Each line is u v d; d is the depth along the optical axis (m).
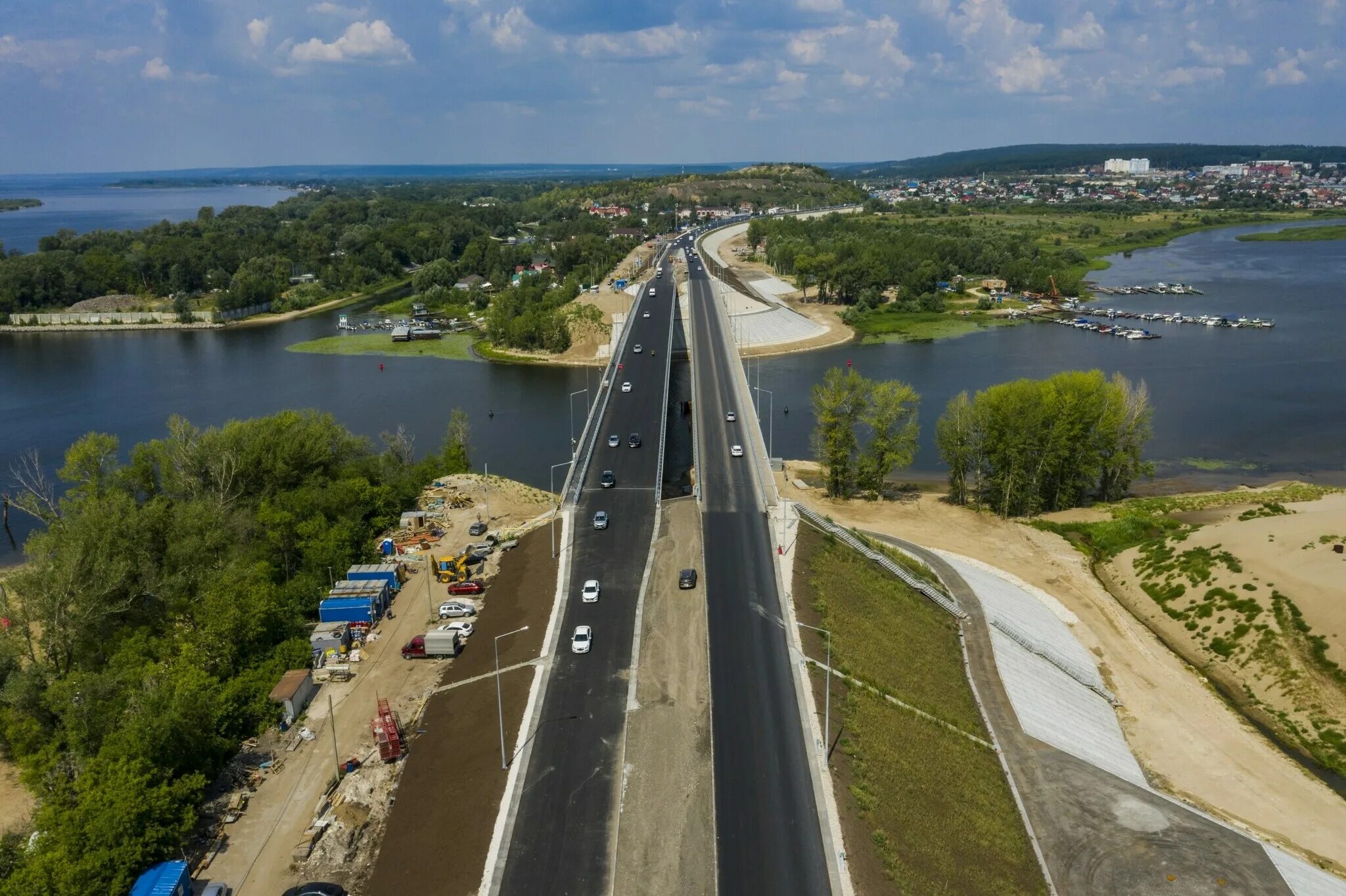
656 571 112.62
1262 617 114.12
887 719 87.00
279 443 143.25
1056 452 155.75
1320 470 181.25
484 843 70.62
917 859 70.25
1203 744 98.25
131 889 66.44
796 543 119.38
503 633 102.50
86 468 134.38
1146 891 73.69
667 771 77.31
